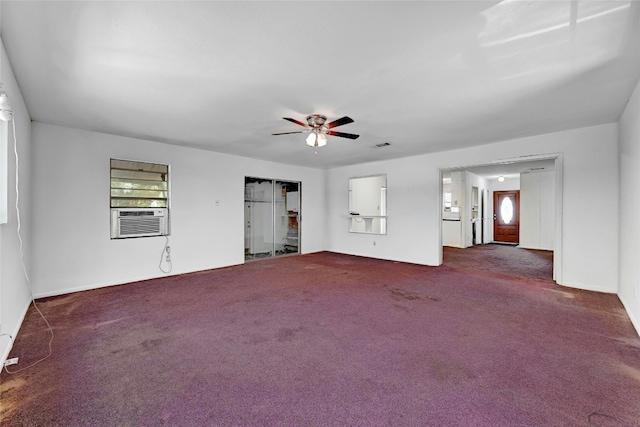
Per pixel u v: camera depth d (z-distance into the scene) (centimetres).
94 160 413
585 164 394
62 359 217
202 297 370
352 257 678
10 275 242
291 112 330
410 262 602
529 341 245
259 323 286
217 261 556
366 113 333
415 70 235
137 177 455
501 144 470
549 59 218
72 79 250
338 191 754
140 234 459
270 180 678
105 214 424
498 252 755
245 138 447
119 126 387
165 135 431
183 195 507
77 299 362
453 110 324
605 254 383
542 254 719
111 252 429
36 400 171
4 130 222
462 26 179
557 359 215
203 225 535
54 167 380
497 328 272
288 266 571
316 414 160
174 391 179
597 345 237
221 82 255
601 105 311
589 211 393
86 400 171
